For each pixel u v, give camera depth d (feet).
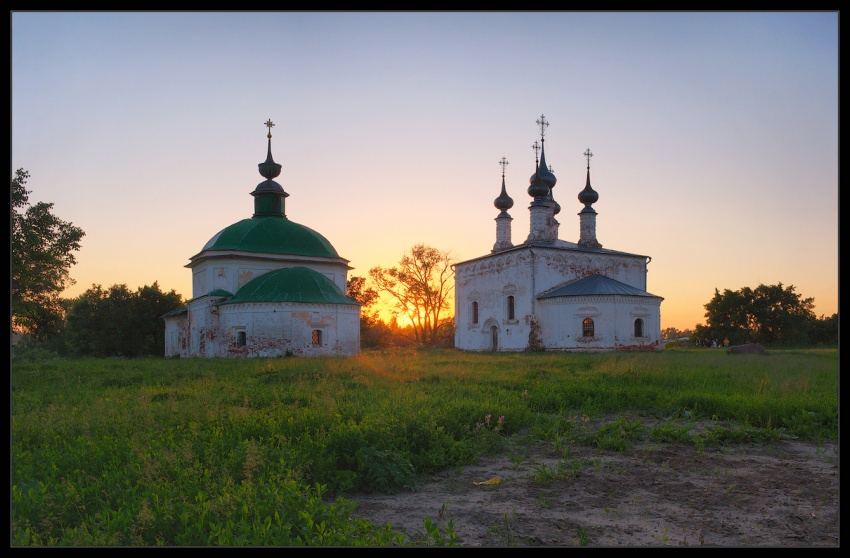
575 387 50.37
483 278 173.99
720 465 28.76
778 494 24.35
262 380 62.03
